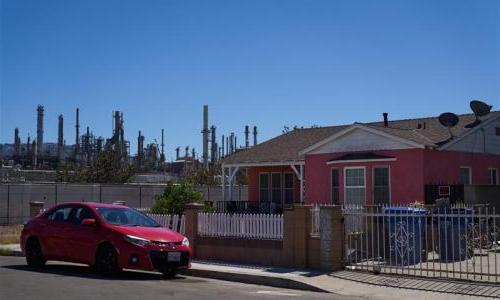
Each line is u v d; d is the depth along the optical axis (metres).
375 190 23.25
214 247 17.19
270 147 30.73
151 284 12.48
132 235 13.40
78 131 86.06
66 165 66.19
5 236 26.58
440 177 22.66
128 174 60.75
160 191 45.09
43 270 14.70
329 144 25.02
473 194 20.92
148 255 13.21
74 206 15.08
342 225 14.59
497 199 21.28
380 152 23.27
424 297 11.37
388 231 15.09
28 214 40.12
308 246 15.09
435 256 16.78
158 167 90.75
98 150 78.88
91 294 10.66
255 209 27.59
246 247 16.42
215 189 43.22
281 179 29.48
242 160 29.92
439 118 23.75
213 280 14.10
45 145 99.19
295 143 30.14
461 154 23.77
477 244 16.80
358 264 14.59
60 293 10.70
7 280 12.48
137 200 43.88
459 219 14.34
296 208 15.36
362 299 11.36
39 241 15.22
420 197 21.89
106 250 13.65
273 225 15.95
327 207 14.57
